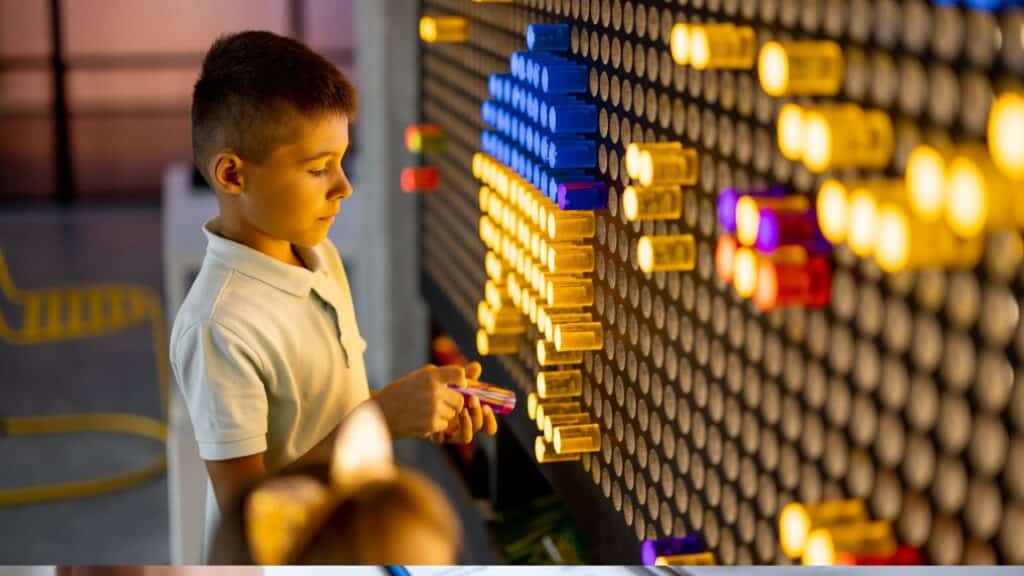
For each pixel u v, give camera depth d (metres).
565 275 1.22
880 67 0.65
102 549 3.13
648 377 1.04
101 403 4.18
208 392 1.31
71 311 3.86
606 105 1.12
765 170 0.79
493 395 1.34
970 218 0.51
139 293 4.02
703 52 0.80
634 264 1.07
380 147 3.03
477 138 1.75
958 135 0.59
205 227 1.41
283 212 1.34
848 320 0.70
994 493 0.59
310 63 1.33
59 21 7.56
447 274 2.02
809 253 0.71
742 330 0.84
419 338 3.08
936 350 0.62
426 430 1.31
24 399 4.20
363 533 0.71
